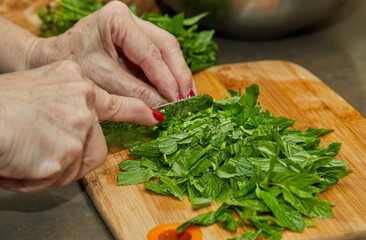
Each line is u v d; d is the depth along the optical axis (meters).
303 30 0.83
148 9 0.82
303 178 0.51
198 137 0.56
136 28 0.60
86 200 0.54
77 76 0.49
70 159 0.48
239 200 0.52
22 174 0.47
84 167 0.51
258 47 0.79
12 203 0.53
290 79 0.69
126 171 0.56
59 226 0.52
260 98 0.66
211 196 0.53
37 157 0.47
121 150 0.58
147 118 0.54
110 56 0.61
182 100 0.58
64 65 0.50
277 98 0.66
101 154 0.51
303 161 0.54
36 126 0.46
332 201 0.53
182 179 0.54
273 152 0.54
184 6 0.76
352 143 0.59
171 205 0.53
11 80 0.47
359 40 0.81
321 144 0.59
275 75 0.70
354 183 0.55
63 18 0.75
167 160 0.55
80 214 0.53
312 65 0.75
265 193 0.51
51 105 0.47
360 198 0.53
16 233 0.51
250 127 0.57
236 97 0.61
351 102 0.67
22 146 0.46
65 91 0.48
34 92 0.47
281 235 0.50
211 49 0.73
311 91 0.67
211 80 0.69
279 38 0.81
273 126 0.57
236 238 0.49
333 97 0.66
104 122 0.55
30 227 0.51
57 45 0.61
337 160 0.55
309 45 0.80
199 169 0.54
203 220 0.50
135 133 0.57
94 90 0.49
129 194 0.54
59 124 0.47
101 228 0.52
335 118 0.63
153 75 0.60
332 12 0.76
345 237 0.50
